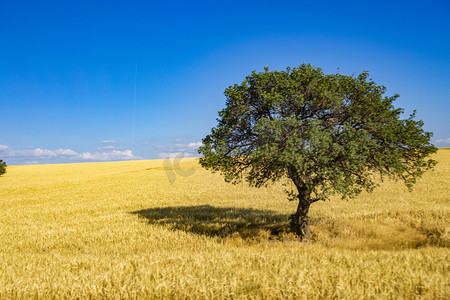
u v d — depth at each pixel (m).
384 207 19.86
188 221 18.14
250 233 15.12
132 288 7.21
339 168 12.03
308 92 13.34
